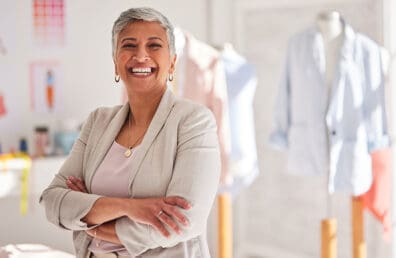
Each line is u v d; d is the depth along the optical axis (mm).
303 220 4480
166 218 1683
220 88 3502
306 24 4309
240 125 3717
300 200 4496
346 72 3291
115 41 1861
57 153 3916
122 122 1904
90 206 1771
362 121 3344
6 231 3959
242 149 3719
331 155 3277
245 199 4891
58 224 1863
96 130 1964
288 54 3547
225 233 3625
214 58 3514
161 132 1790
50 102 4051
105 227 1787
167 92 1857
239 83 3727
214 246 4660
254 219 4844
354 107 3312
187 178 1730
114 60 1894
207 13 4625
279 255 4656
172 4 4445
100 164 1876
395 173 3785
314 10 4266
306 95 3408
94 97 4176
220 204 3627
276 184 4656
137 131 1861
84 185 1923
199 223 1734
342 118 3305
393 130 3777
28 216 4012
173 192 1729
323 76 3350
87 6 4133
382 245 3936
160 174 1757
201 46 3500
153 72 1824
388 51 3596
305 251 4477
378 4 3859
